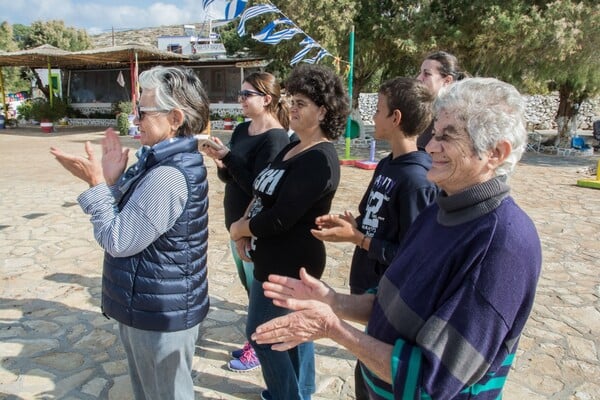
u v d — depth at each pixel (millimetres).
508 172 1284
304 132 2219
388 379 1302
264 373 2305
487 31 12852
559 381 3068
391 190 1998
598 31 11609
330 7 14211
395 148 2100
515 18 12055
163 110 1835
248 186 2797
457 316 1190
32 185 9094
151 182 1753
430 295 1273
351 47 11023
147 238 1762
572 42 11602
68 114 24844
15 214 6930
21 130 21859
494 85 1276
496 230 1192
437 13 13609
